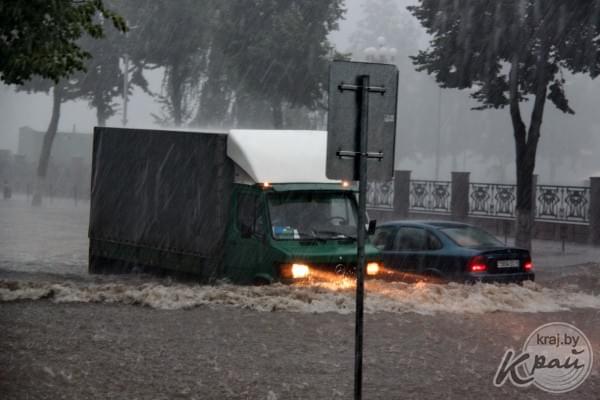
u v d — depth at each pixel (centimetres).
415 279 2692
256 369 1520
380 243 2828
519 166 4278
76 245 4928
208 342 1712
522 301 2286
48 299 2142
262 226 2475
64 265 3897
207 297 2144
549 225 5366
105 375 1438
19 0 2070
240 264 2561
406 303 2164
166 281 2780
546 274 3500
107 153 3262
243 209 2570
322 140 2658
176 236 2831
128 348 1631
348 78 1136
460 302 2233
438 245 2669
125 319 1908
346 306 2127
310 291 2208
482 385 1484
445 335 1875
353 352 1675
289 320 1956
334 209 2530
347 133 1138
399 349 1720
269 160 2545
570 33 4209
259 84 6619
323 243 2455
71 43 2264
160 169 2931
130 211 3100
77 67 2245
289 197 2498
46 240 5212
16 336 1683
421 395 1402
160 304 2075
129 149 3120
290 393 1380
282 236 2442
